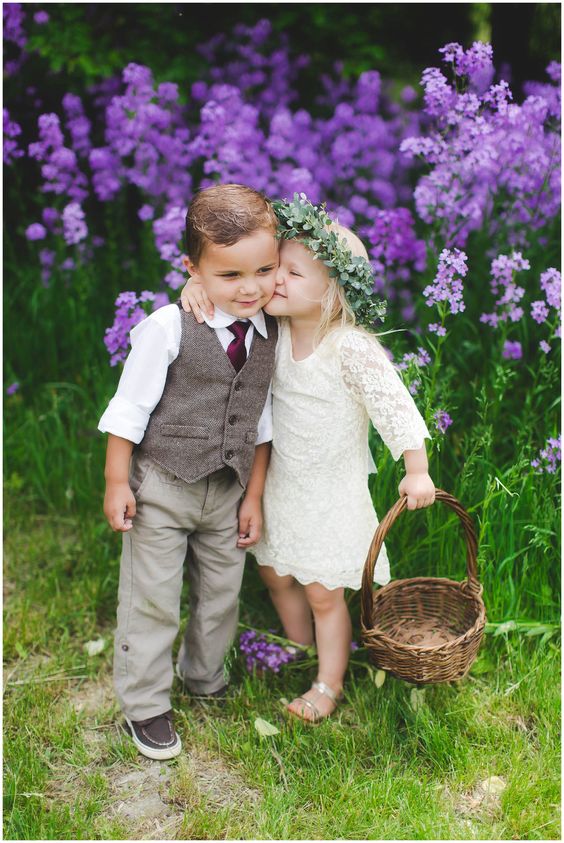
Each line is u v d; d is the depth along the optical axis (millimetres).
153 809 2178
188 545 2484
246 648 2592
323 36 4402
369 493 2473
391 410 2215
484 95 2805
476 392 3191
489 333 3402
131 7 4094
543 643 2600
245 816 2164
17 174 3969
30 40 3889
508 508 2709
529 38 4191
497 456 3104
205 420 2197
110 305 4004
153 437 2203
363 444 2400
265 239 2049
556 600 2738
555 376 3070
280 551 2438
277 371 2334
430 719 2398
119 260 4250
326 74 4621
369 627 2223
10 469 3615
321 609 2486
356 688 2520
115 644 2395
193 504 2270
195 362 2150
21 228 4004
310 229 2160
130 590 2324
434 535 2719
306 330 2293
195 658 2541
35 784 2221
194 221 2053
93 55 3945
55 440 3426
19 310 4098
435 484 2662
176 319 2143
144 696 2365
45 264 3992
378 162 4258
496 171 3297
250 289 2074
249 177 3771
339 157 4172
